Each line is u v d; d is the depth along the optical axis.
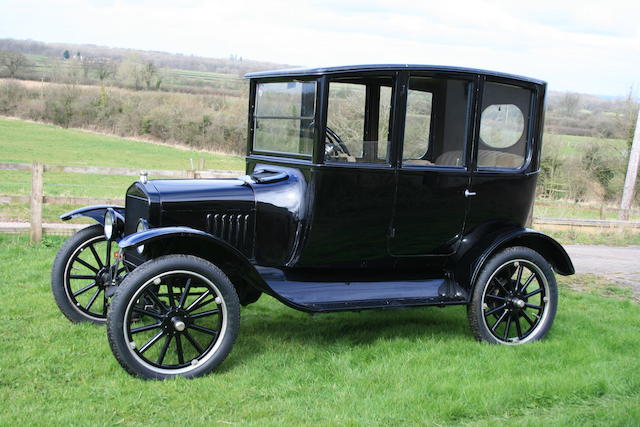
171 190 3.83
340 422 3.01
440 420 3.11
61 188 14.45
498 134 4.28
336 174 3.83
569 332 4.63
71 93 39.38
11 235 7.49
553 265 4.60
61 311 4.34
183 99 37.88
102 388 3.29
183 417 3.03
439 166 4.09
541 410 3.30
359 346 4.13
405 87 3.92
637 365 3.91
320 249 3.96
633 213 14.60
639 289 6.56
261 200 3.99
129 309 3.32
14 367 3.54
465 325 4.77
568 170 21.72
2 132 33.88
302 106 3.96
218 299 3.52
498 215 4.37
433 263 4.35
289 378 3.57
